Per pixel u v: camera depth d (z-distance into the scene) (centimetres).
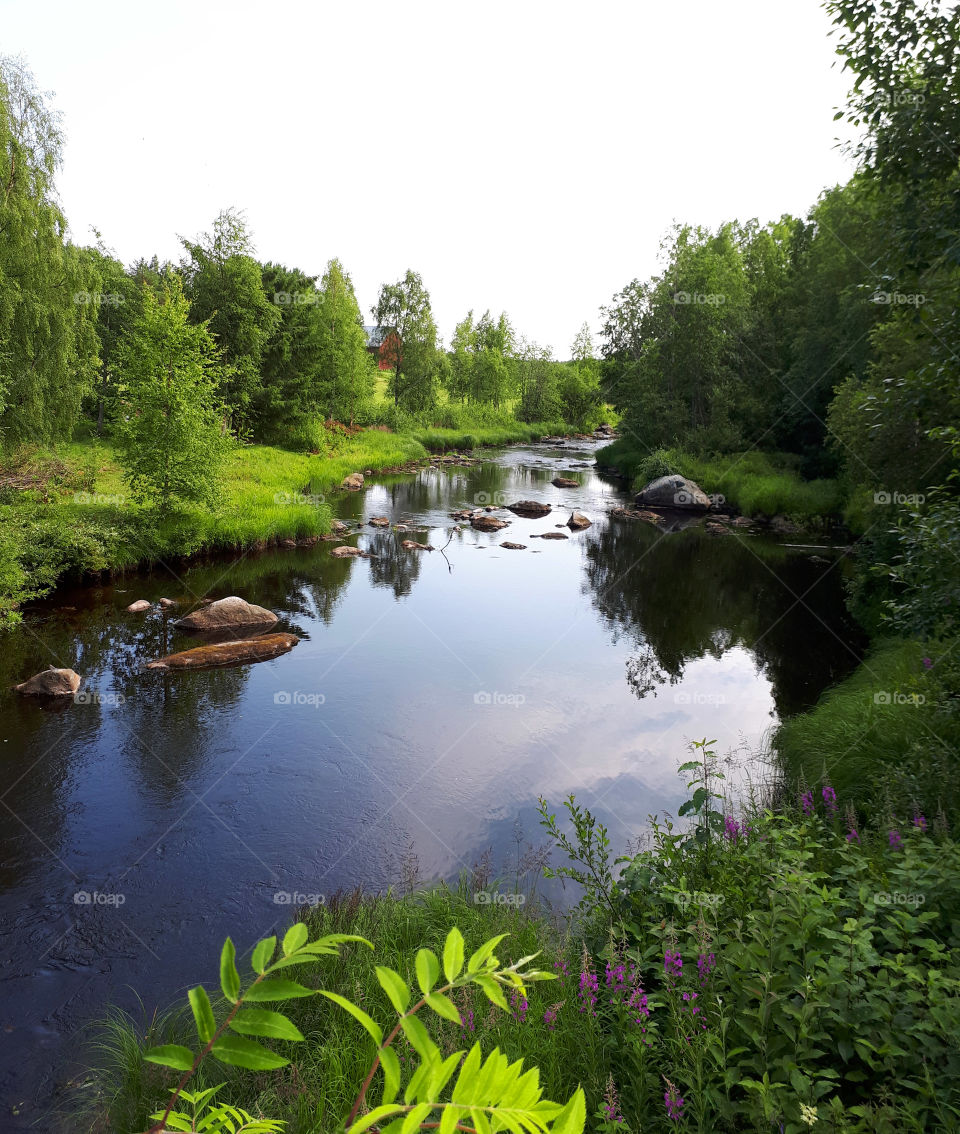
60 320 2406
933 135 706
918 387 775
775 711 1240
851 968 356
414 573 2222
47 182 2389
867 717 966
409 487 4025
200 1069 516
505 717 1202
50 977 641
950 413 794
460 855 823
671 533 3011
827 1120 293
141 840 851
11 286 2262
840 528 3109
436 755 1068
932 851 482
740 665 1489
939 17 695
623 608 1922
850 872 471
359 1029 520
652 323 4503
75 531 1864
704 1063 347
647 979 458
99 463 2622
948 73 702
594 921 555
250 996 95
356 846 843
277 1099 450
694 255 4472
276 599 1873
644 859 521
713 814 559
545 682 1374
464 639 1625
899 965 355
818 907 396
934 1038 327
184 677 1345
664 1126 343
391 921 669
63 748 1063
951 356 720
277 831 873
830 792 627
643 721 1196
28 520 1861
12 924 709
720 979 375
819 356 3350
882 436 1485
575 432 8300
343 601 1892
